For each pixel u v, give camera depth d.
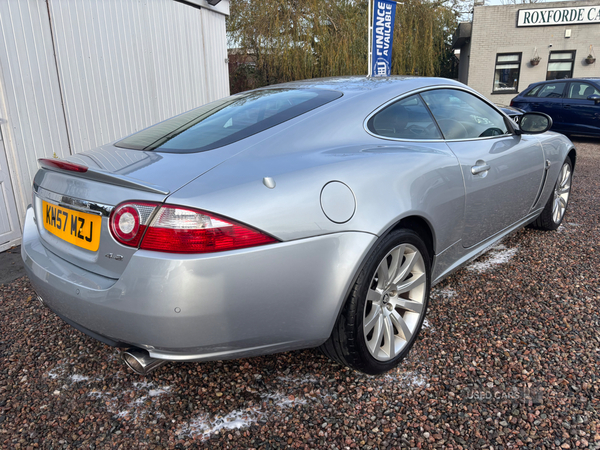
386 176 1.81
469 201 2.29
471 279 2.86
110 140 5.04
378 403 1.78
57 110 4.33
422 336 2.23
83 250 1.62
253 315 1.49
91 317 1.52
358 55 16.17
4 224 3.82
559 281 2.78
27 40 3.99
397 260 1.88
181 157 1.67
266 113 2.02
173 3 6.00
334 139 1.89
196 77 6.65
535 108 10.54
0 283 3.11
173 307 1.38
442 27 17.89
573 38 15.24
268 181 1.52
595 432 1.58
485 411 1.71
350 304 1.68
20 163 3.96
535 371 1.92
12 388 1.95
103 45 4.86
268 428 1.68
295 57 15.70
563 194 3.74
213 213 1.39
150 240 1.39
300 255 1.52
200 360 1.53
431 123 2.32
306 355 2.12
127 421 1.74
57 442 1.64
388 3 9.21
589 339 2.14
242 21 16.03
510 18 15.67
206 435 1.65
